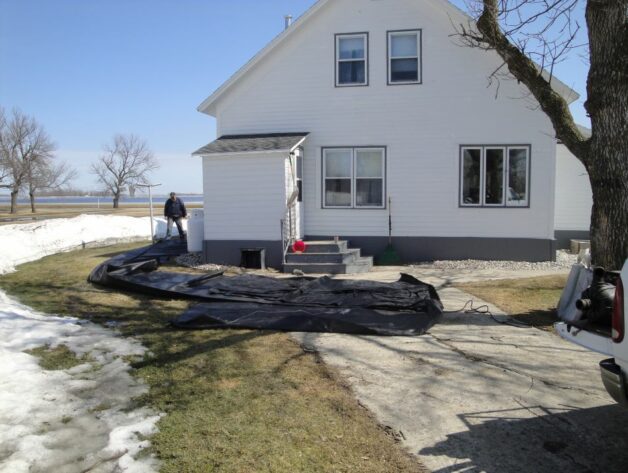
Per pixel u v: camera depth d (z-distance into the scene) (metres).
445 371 5.14
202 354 5.68
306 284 9.06
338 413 4.17
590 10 6.42
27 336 6.30
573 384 4.79
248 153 12.55
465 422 4.02
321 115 13.93
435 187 13.60
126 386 4.82
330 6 13.62
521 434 3.83
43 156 57.25
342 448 3.61
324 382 4.85
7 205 81.50
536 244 13.31
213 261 13.14
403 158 13.66
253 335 6.41
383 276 11.37
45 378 5.00
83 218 19.91
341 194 14.01
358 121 13.78
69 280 10.34
